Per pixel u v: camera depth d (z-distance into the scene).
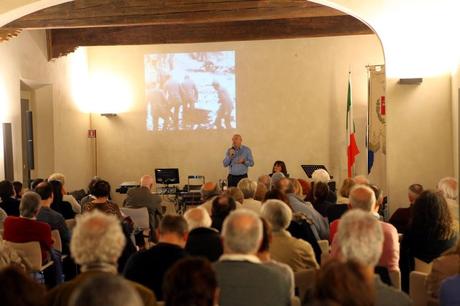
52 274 5.88
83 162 13.42
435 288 3.84
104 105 13.68
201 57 13.35
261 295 3.14
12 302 2.30
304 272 3.98
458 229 4.95
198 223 4.39
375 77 11.41
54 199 7.21
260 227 3.23
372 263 3.00
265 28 11.95
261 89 13.26
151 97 13.52
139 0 9.73
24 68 11.01
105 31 12.17
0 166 9.80
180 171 13.50
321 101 13.09
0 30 9.65
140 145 13.60
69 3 9.83
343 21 11.67
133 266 3.57
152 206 8.38
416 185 6.23
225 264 3.20
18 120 10.73
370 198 4.65
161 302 3.31
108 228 2.93
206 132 13.41
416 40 7.22
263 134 13.28
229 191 6.38
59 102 12.41
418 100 7.27
